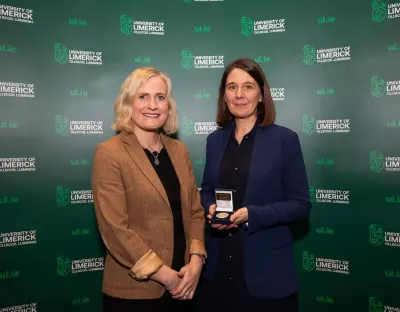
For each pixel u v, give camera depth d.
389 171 2.82
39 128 2.86
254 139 2.01
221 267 1.94
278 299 1.86
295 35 3.05
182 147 2.00
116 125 1.83
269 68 3.12
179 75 3.15
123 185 1.70
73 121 2.96
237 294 1.89
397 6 2.75
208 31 3.15
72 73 2.95
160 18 3.12
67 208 2.96
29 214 2.83
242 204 1.93
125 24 3.06
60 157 2.93
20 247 2.81
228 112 2.20
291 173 1.92
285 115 3.10
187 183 1.87
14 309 2.79
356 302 2.94
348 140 2.94
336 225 3.00
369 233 2.89
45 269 2.89
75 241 2.99
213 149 2.12
